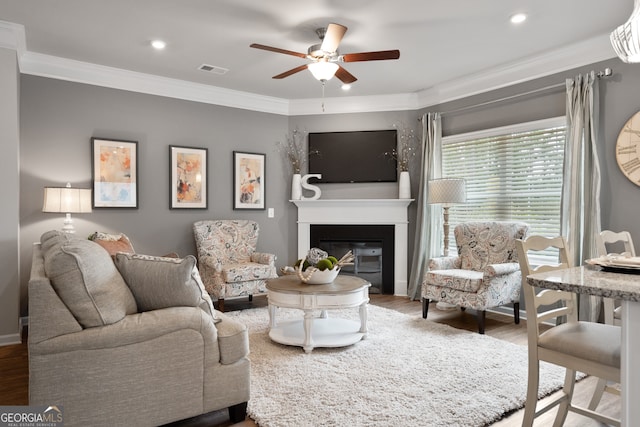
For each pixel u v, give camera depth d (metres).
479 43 3.85
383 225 5.61
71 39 3.74
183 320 2.05
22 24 3.44
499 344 3.43
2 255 3.49
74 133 4.34
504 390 2.55
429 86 5.21
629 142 3.54
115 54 4.10
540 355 1.87
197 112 5.13
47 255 2.11
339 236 5.70
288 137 5.87
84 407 1.84
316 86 5.18
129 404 1.92
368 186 5.73
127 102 4.65
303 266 3.57
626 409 1.33
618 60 3.64
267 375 2.76
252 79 4.90
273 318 3.55
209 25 3.46
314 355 3.14
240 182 5.46
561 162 4.09
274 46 3.89
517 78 4.42
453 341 3.50
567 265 2.15
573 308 2.13
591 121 3.70
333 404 2.36
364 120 5.72
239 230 5.14
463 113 5.02
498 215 4.68
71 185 4.32
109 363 1.88
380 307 4.79
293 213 5.88
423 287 4.27
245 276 4.50
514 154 4.51
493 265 3.77
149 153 4.79
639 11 1.86
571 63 3.97
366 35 3.66
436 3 3.10
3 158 3.49
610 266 1.65
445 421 2.17
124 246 3.60
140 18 3.33
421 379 2.71
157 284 2.15
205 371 2.11
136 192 4.67
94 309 1.88
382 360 3.04
